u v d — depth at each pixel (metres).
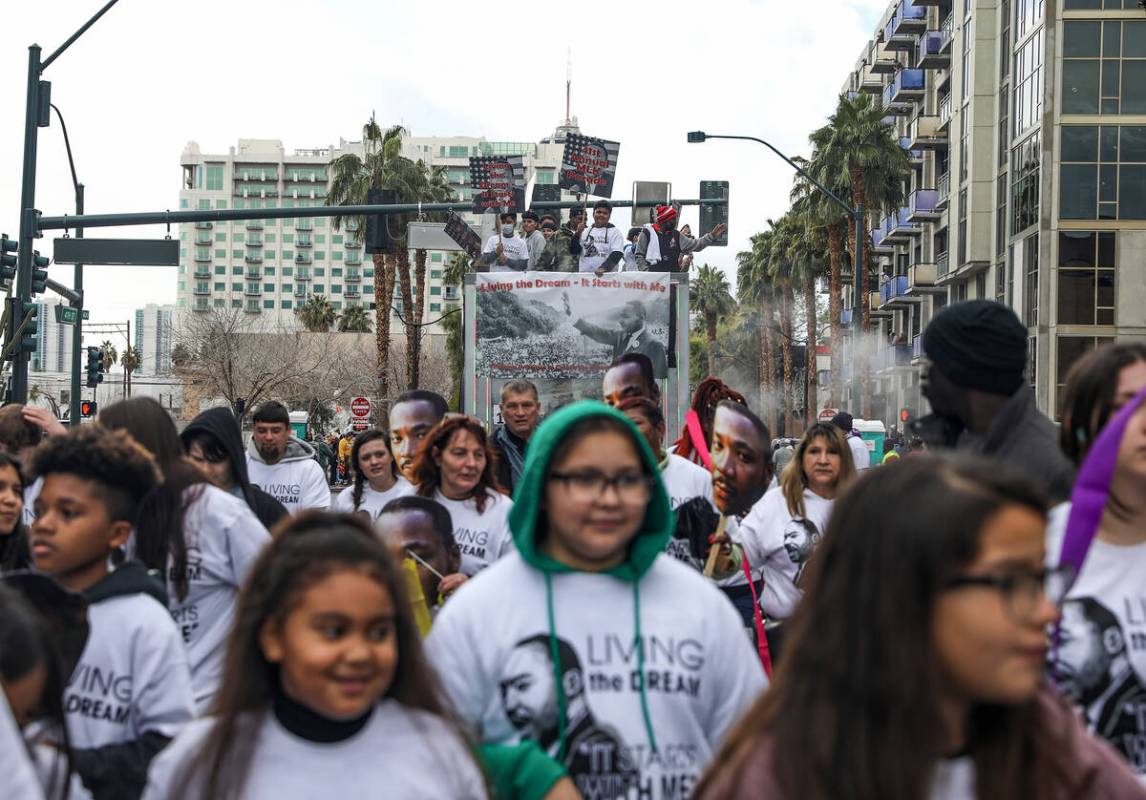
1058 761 2.00
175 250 18.42
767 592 6.83
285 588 2.54
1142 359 2.99
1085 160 43.81
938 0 60.69
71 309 26.30
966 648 1.83
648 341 11.31
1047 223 44.22
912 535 1.84
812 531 6.72
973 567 1.82
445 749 2.69
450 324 64.12
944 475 1.89
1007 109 49.78
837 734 1.85
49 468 3.46
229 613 4.66
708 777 2.05
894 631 1.84
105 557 3.55
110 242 18.42
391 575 2.62
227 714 2.61
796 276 59.97
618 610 2.98
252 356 60.84
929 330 3.46
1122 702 2.79
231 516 4.63
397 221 47.88
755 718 2.02
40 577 3.06
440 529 5.82
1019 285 47.19
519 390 8.01
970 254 53.62
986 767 1.98
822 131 47.78
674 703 2.92
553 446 2.96
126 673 3.40
